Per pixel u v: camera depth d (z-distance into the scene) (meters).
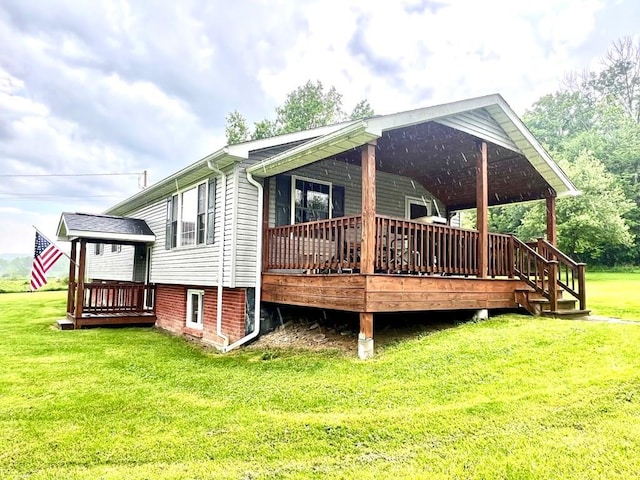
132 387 5.62
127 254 14.51
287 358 6.75
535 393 4.16
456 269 7.20
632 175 26.62
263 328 8.50
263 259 8.52
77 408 4.78
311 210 9.62
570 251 23.22
